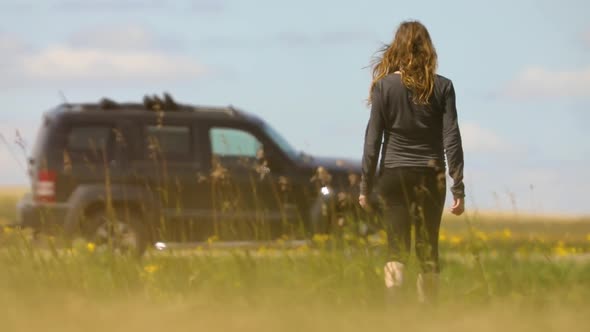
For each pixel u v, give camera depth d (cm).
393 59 1886
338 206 3656
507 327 1335
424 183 1866
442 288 1991
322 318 1425
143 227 3606
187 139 3747
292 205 3716
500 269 2114
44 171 3638
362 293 1808
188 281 1998
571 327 1316
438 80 1870
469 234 2130
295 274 1986
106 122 3712
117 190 3638
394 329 1370
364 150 1888
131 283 1966
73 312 1399
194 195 3681
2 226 2377
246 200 3697
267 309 1525
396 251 1873
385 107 1873
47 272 1955
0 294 1600
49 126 3697
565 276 2284
